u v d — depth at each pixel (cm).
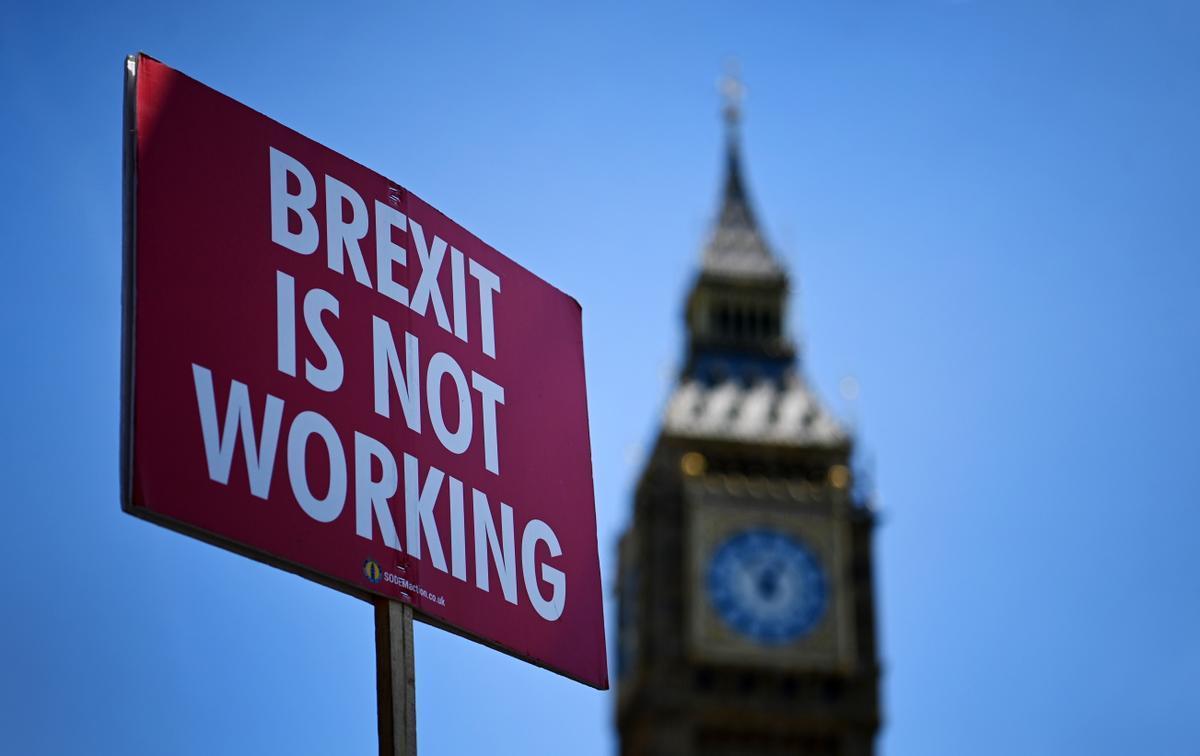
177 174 1477
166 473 1391
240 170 1520
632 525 12625
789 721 11762
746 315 13500
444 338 1625
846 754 11719
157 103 1484
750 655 11819
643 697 11844
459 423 1608
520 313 1711
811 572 12038
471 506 1589
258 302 1492
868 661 11894
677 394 12838
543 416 1691
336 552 1470
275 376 1480
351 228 1584
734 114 14638
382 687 1474
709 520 12100
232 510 1418
